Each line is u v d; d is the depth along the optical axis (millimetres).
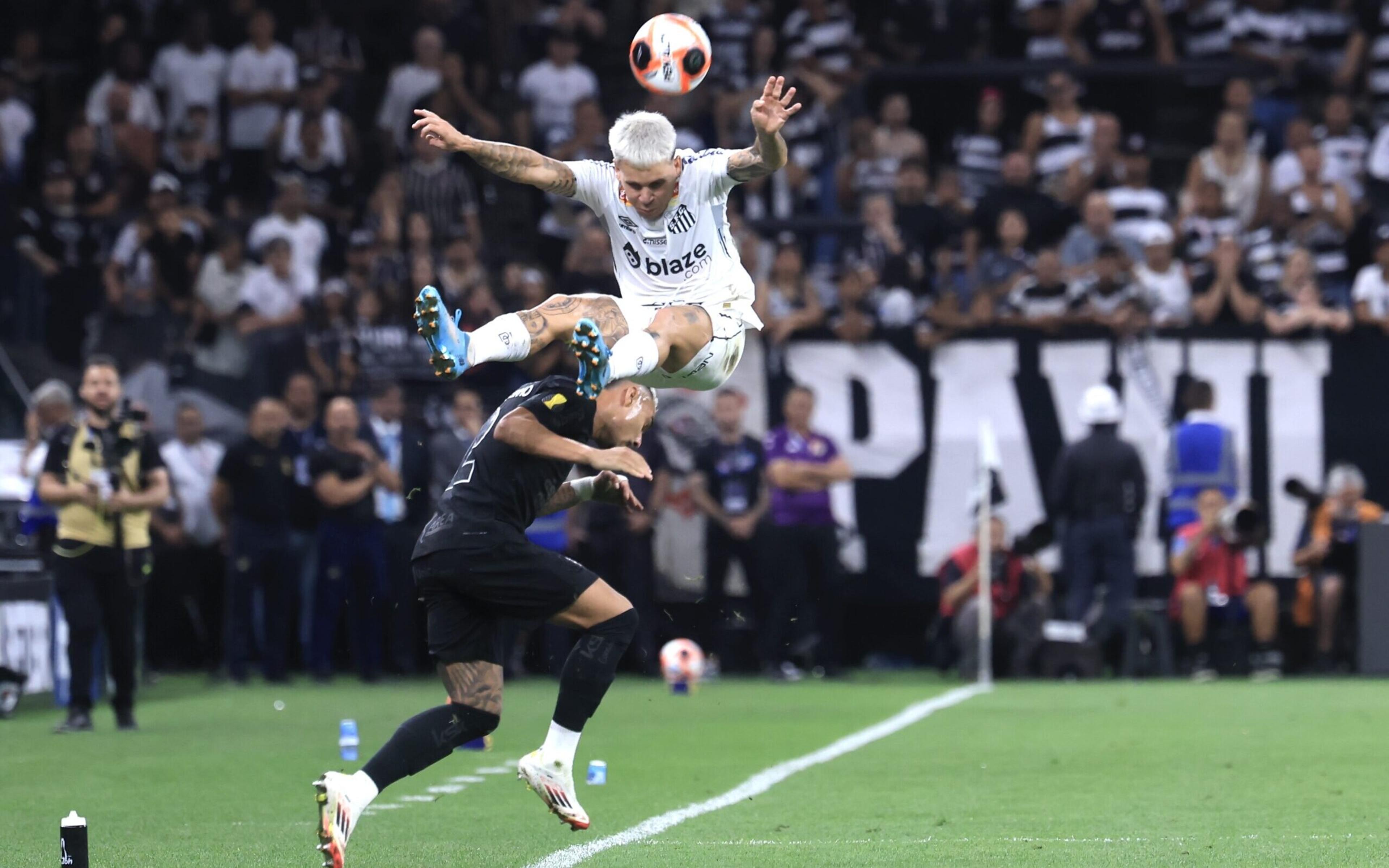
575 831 24156
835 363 58156
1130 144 69000
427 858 21719
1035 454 57375
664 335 23109
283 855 22062
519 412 20406
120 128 70000
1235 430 57031
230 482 53719
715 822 24828
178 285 62406
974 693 49500
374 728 40250
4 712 43156
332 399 59219
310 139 68500
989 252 62281
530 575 20375
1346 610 55656
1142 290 58281
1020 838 22969
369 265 61344
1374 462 56688
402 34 78938
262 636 57000
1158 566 56938
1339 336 56812
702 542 56750
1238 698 46812
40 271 65000
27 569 48031
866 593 57594
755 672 57812
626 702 47219
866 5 73438
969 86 74688
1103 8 71375
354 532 53906
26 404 57906
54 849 22688
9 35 79062
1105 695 48375
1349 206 63594
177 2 78500
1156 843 22438
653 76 24047
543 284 58938
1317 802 26609
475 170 70438
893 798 27484
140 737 38156
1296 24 73312
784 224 65312
